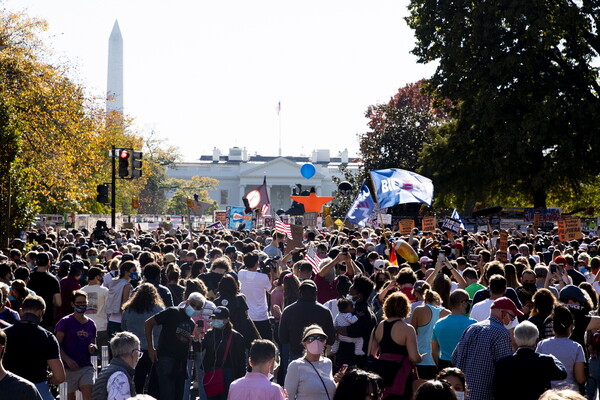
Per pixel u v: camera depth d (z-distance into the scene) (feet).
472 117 157.99
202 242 67.00
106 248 63.67
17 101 114.01
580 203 181.68
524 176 159.94
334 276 42.52
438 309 30.55
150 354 31.63
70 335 32.07
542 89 157.48
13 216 80.18
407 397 26.73
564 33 158.61
